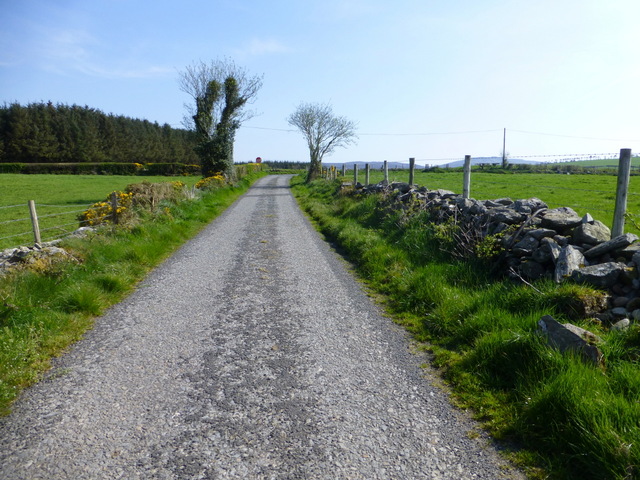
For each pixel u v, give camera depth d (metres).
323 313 6.01
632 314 4.32
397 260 8.01
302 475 2.86
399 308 6.11
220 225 14.32
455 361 4.40
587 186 20.20
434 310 5.57
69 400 3.80
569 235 6.12
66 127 61.84
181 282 7.55
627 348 3.86
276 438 3.26
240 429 3.37
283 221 15.37
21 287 5.82
